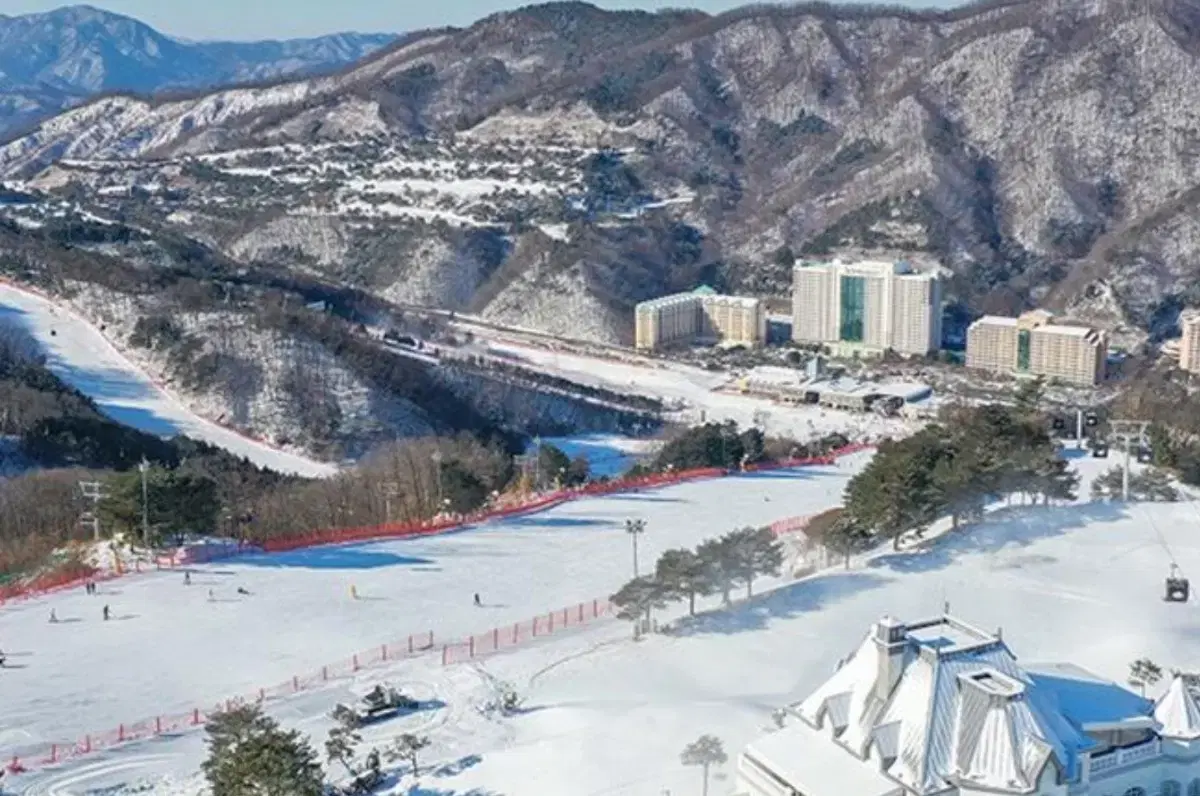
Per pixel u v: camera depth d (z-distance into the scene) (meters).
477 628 159.12
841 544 168.38
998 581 159.25
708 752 106.19
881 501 170.75
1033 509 188.62
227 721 113.88
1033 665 108.69
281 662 148.38
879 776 91.88
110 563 186.50
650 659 141.62
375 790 112.38
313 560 191.00
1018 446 191.50
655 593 149.62
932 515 173.50
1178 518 183.50
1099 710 100.38
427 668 144.25
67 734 129.50
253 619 163.38
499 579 180.75
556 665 142.62
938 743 91.69
